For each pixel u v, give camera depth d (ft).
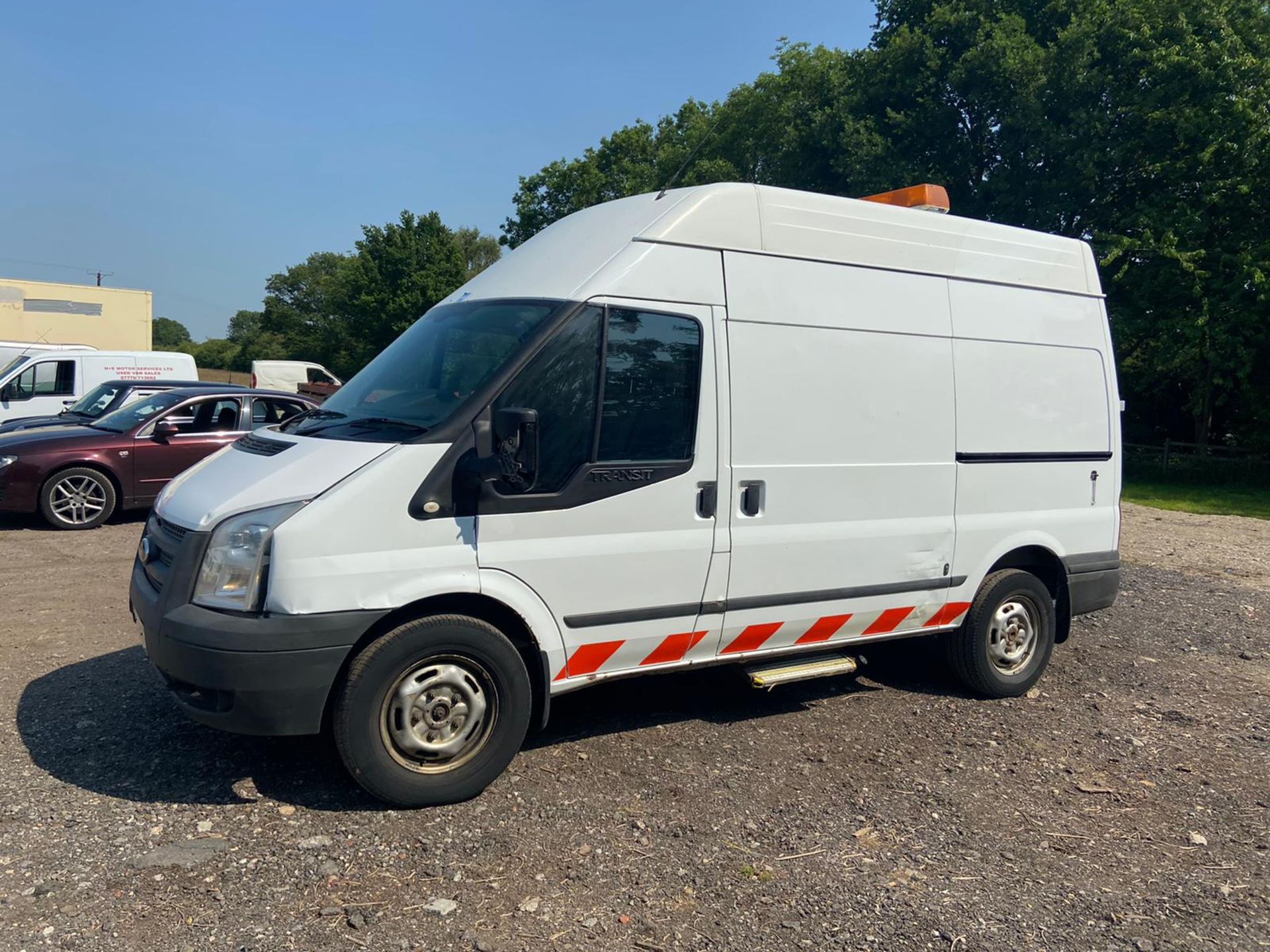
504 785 13.69
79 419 38.47
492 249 266.98
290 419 15.64
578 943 9.93
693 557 14.61
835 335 16.05
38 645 19.39
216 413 36.91
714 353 14.71
